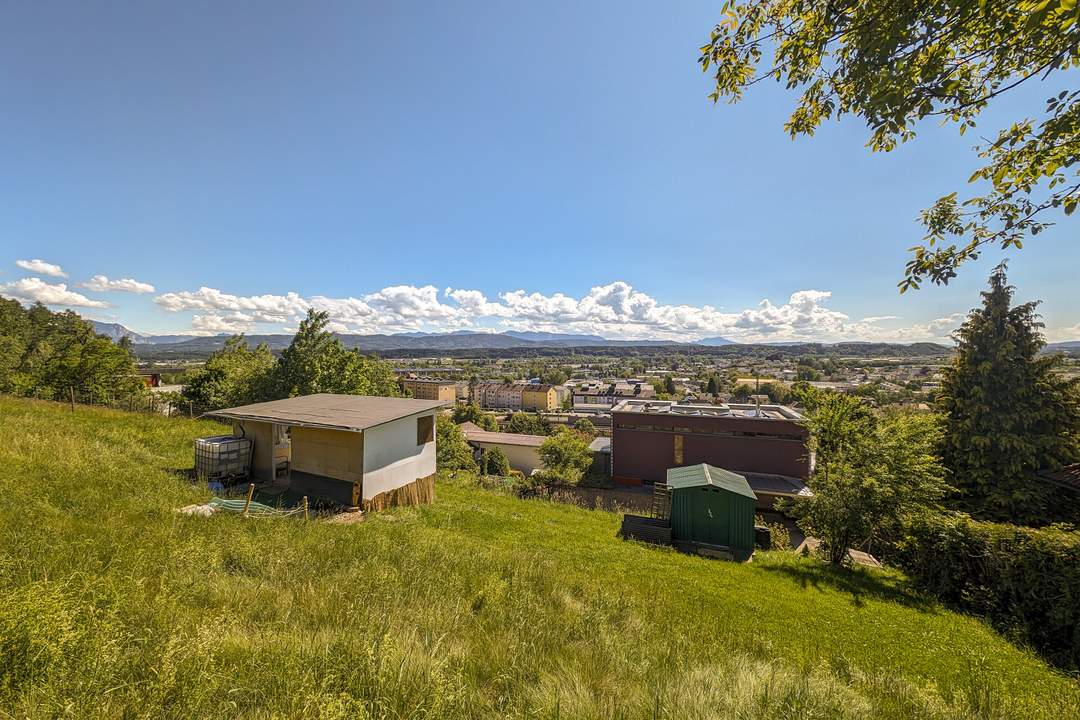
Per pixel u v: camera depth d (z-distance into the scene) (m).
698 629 5.62
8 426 11.67
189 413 23.70
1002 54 2.56
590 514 13.88
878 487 9.16
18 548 4.77
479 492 15.23
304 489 10.24
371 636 3.53
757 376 107.81
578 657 3.94
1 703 2.34
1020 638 7.00
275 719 2.36
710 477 12.29
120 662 2.75
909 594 8.43
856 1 2.79
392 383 31.70
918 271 3.77
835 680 4.21
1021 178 3.12
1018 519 12.66
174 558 5.17
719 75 3.97
